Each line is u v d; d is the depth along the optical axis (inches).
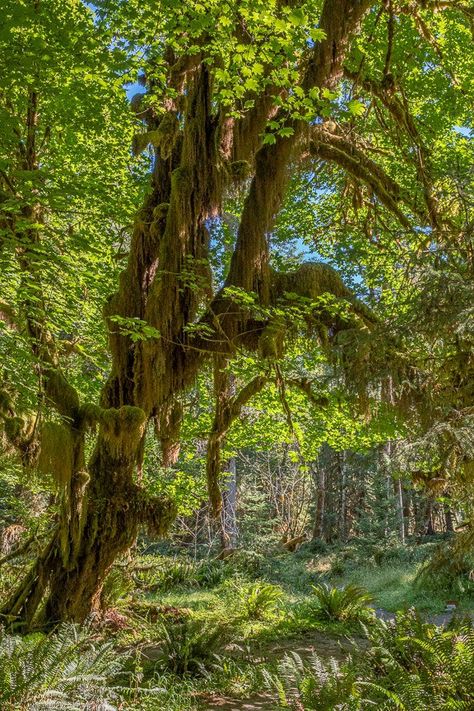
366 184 330.3
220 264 426.3
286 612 375.9
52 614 277.3
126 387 292.0
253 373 340.5
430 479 227.9
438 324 193.5
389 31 278.8
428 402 228.4
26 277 225.3
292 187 396.5
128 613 326.6
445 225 277.0
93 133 305.7
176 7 199.0
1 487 397.4
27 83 202.4
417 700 147.7
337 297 293.6
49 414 242.8
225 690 218.1
